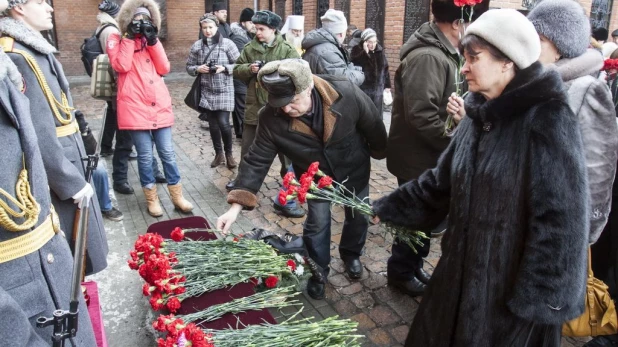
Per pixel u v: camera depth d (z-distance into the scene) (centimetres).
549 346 177
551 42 204
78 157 265
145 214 424
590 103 195
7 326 117
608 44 542
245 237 265
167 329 179
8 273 133
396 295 306
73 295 121
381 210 212
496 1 562
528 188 154
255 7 1330
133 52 385
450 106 247
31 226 138
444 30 262
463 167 172
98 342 207
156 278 214
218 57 510
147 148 407
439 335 180
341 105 263
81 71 1376
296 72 234
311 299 301
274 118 265
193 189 492
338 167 280
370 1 839
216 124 540
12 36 221
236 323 196
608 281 236
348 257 322
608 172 198
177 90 1205
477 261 166
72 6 1324
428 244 292
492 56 156
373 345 262
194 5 1472
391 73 803
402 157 292
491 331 168
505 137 160
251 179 265
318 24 1024
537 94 152
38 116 211
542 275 151
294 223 414
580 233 149
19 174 138
